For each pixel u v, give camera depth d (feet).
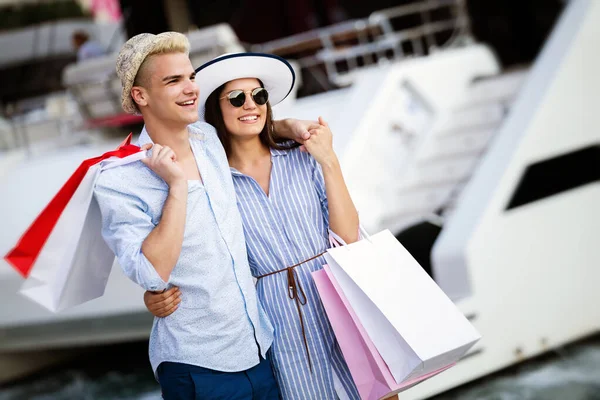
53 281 11.89
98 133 34.78
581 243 25.36
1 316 28.37
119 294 26.53
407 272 12.21
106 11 47.55
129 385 28.68
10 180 30.76
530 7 38.91
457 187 29.81
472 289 23.35
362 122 27.78
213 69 12.54
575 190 25.50
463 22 37.17
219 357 11.92
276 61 12.84
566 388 22.38
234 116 12.74
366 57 38.58
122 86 11.67
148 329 26.84
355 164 26.78
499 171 24.80
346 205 12.80
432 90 31.09
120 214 11.35
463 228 24.00
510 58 38.88
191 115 11.58
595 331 25.50
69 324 27.58
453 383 22.80
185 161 11.94
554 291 24.77
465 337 11.78
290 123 13.01
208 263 11.76
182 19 37.93
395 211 28.91
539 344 24.43
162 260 11.09
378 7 43.11
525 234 24.39
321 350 12.81
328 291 12.48
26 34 41.42
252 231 12.71
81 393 28.45
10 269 27.55
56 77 41.01
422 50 40.98
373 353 12.00
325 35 34.73
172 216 11.12
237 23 40.42
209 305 11.79
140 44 11.36
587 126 26.07
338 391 12.94
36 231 11.57
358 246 12.38
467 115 31.27
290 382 12.82
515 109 26.40
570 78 26.17
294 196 12.84
